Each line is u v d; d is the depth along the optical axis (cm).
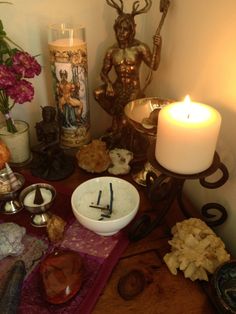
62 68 45
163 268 34
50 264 31
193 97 42
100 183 41
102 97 51
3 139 47
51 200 39
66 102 48
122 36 44
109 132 56
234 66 33
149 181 41
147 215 37
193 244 33
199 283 32
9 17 46
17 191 41
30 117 54
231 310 27
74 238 37
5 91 42
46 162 48
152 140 46
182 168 32
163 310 30
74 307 30
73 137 52
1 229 35
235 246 38
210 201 42
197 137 30
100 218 38
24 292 31
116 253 35
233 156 36
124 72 48
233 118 35
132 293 31
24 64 41
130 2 51
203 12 37
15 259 34
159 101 46
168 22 46
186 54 42
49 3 47
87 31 52
